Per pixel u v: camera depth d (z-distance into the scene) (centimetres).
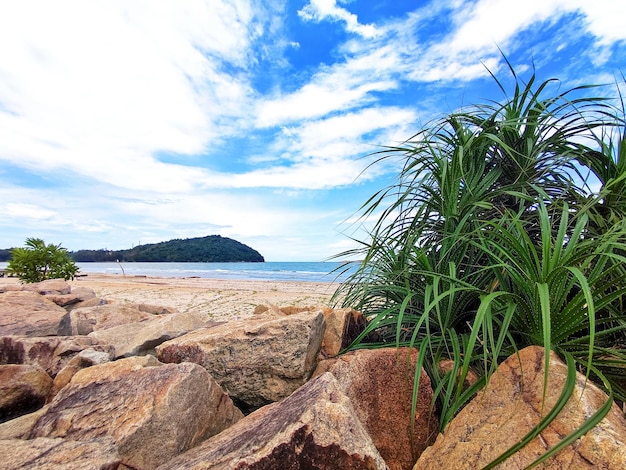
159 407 199
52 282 780
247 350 265
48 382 286
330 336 297
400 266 280
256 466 146
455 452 163
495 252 241
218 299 1578
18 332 418
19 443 171
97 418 203
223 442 179
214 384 237
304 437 150
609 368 195
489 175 283
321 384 185
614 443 129
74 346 351
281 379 253
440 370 230
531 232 279
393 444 202
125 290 1969
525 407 160
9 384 262
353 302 338
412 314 267
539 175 289
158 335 358
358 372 226
